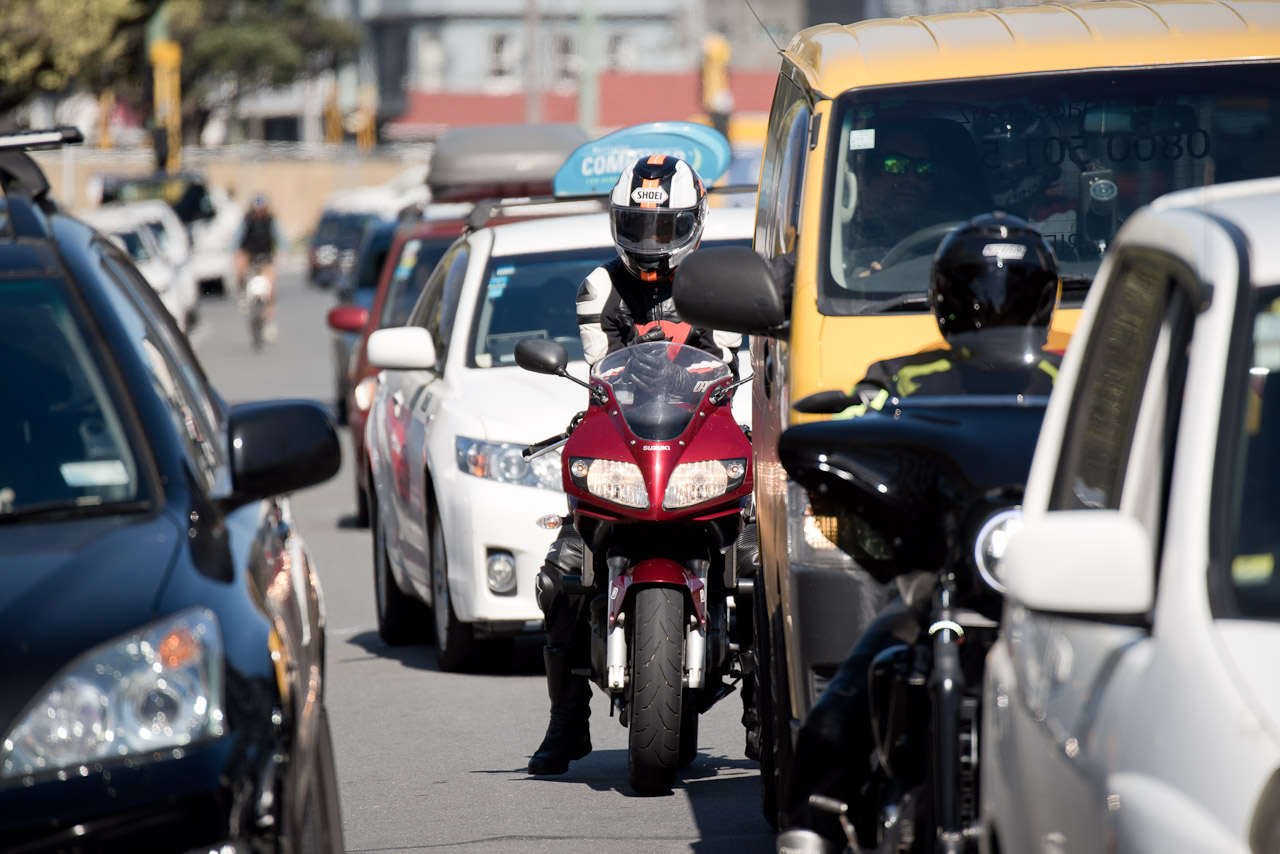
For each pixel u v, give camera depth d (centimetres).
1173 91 2178
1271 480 1064
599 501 2255
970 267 1659
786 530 1841
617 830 2197
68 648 1299
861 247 2086
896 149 2153
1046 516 1098
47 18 14275
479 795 2394
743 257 1928
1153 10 2333
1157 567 1073
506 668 3319
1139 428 1171
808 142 2186
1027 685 1217
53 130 1873
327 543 5003
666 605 2252
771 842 2120
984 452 1459
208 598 1371
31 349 1595
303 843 1406
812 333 1966
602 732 2847
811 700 1762
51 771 1255
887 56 2250
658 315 2481
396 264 5266
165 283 11775
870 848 1509
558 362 2328
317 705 1630
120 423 1553
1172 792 962
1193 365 1106
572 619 2408
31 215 1750
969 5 6600
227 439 1587
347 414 7531
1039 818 1159
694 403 2273
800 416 1859
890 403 1617
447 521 3141
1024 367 1656
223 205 18488
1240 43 2222
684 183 2436
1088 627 1120
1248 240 1145
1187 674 990
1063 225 2123
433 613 3341
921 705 1434
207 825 1256
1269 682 966
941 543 1465
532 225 3622
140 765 1263
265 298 11956
